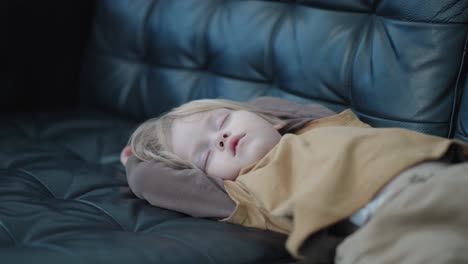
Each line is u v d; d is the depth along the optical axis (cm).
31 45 201
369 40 147
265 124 132
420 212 90
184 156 136
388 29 143
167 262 100
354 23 151
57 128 184
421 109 135
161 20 191
